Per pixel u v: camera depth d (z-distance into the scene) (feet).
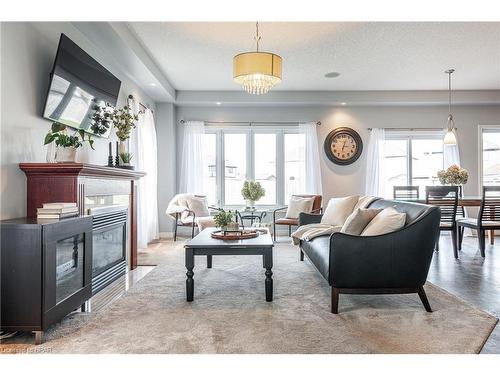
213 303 7.98
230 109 19.72
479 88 18.40
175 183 19.42
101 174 8.90
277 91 18.69
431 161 20.25
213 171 19.99
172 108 18.83
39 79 8.13
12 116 7.17
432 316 7.14
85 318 7.11
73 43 8.79
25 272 5.91
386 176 19.85
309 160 19.43
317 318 7.04
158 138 18.72
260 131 20.03
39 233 5.92
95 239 8.89
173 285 9.50
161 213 18.71
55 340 6.06
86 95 9.78
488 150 20.11
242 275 10.53
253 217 18.11
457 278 10.13
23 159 7.52
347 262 7.29
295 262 12.29
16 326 5.89
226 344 5.88
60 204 6.89
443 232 19.20
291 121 19.75
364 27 11.16
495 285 9.43
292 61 14.24
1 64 6.86
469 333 6.31
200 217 16.51
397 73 15.87
